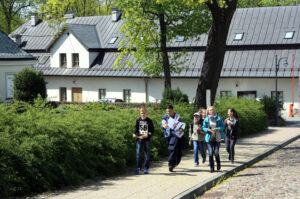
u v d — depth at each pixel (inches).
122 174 562.3
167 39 1173.7
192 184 490.3
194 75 1838.1
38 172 447.5
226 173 567.5
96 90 2049.7
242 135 1089.4
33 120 507.5
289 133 1159.0
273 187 498.0
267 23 1921.8
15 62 1369.3
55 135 499.8
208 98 832.3
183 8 1119.6
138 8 1016.2
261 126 1228.5
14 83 1043.3
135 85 1955.0
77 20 2342.5
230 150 654.5
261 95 1796.3
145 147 567.5
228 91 1846.7
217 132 577.9
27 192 437.4
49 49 2153.1
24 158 442.9
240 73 1803.6
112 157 560.4
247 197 451.2
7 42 1407.5
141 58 1182.3
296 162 690.8
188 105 909.2
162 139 716.7
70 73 2075.5
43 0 1175.6
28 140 468.1
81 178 499.8
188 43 1921.8
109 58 2049.7
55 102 1338.6
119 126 628.4
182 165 633.0
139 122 567.8
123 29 1094.4
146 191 455.2
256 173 593.9
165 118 592.4
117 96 1999.3
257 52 1845.5
